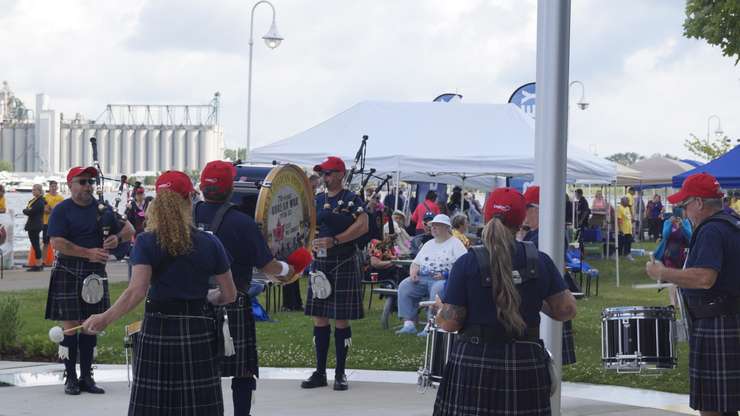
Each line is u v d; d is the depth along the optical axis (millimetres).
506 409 3697
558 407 5008
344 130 14594
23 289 14133
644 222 30359
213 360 4207
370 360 8219
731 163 12320
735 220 4680
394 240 12758
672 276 4574
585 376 7516
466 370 3750
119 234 6613
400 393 6809
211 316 4219
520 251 3762
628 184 23656
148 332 4117
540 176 5059
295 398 6598
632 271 18734
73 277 6492
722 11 10766
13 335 8266
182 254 4055
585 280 16875
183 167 130875
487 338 3723
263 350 8680
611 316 5832
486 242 3734
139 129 132000
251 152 14562
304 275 12031
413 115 14641
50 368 7652
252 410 6137
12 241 18109
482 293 3725
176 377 4098
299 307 11914
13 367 7691
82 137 135250
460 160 13836
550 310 3848
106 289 6586
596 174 14641
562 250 5043
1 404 6230
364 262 11586
